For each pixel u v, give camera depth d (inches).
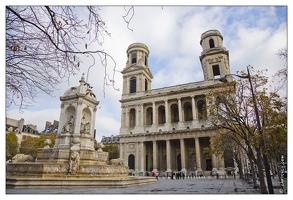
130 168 2507.4
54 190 589.3
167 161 2308.1
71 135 1000.2
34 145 2913.4
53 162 882.1
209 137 2289.6
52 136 3115.2
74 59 249.4
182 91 2484.0
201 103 2496.3
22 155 973.8
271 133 599.2
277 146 690.2
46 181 665.6
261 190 626.8
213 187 864.9
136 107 2723.9
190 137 2260.1
